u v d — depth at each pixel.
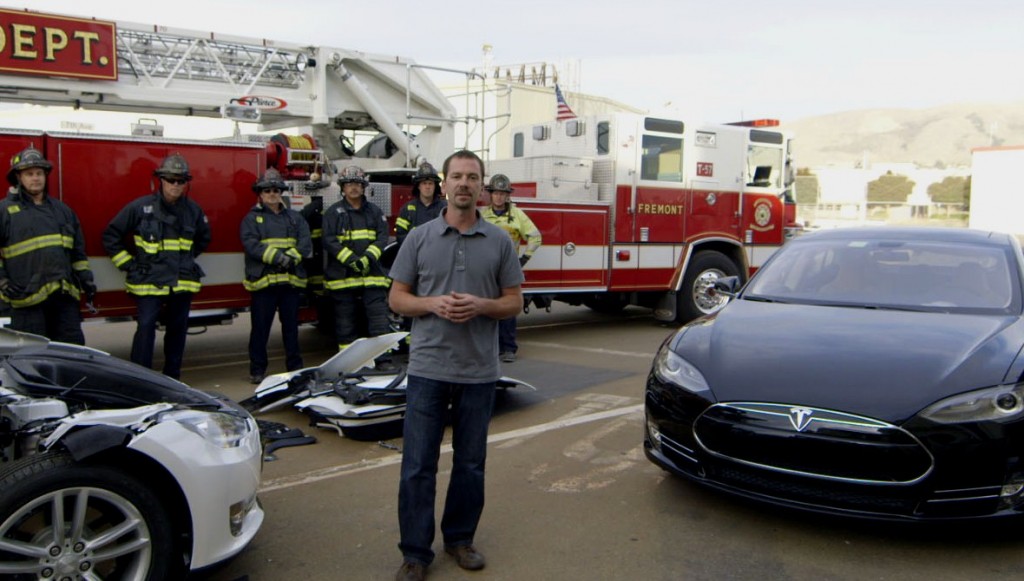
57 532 2.87
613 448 5.38
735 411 3.86
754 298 5.20
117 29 7.89
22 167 5.69
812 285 5.17
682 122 10.48
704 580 3.52
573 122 10.52
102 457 2.99
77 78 7.69
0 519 2.78
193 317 7.39
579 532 4.02
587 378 7.58
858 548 3.84
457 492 3.60
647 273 10.34
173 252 6.61
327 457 5.18
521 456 5.21
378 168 10.16
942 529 3.84
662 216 10.40
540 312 12.66
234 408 3.73
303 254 7.19
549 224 9.45
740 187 11.11
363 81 9.74
